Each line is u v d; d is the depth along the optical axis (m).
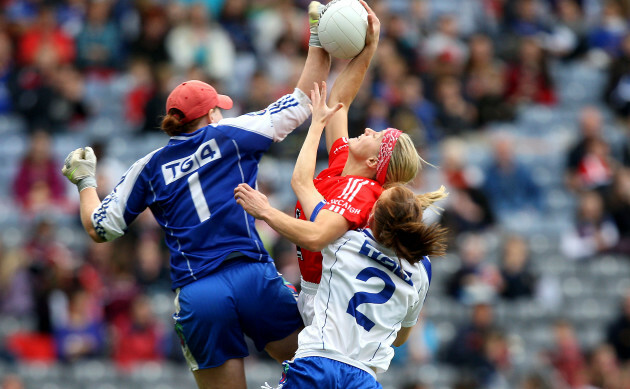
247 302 18.84
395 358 40.44
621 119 58.19
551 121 56.62
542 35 63.59
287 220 17.98
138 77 54.94
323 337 18.28
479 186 50.44
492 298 44.16
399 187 18.41
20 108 54.19
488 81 56.72
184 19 56.19
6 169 51.28
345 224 18.41
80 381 39.62
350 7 19.62
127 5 59.53
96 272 42.72
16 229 46.50
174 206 18.94
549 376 40.56
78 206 47.34
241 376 19.14
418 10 60.91
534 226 49.16
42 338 40.94
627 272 47.25
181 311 18.89
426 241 18.28
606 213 49.16
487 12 64.25
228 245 18.84
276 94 50.53
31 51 57.09
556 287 46.38
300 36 57.47
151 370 39.94
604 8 66.75
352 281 18.39
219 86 52.12
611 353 42.62
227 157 18.94
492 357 40.38
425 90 54.97
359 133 49.09
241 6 58.38
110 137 52.88
